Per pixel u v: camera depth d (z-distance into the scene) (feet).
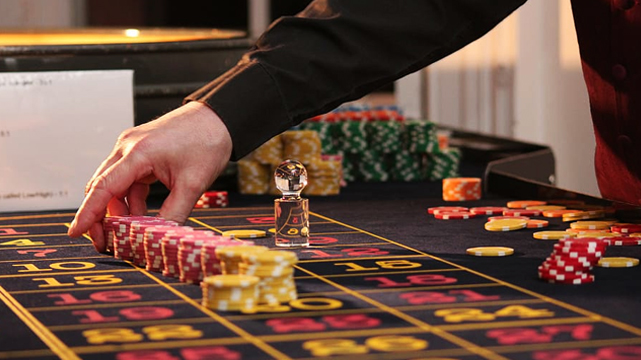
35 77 10.37
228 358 4.60
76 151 10.52
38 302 5.85
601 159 9.91
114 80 10.59
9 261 7.28
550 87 21.18
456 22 7.69
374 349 4.71
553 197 9.71
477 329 5.05
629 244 7.52
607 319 5.22
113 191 7.44
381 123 12.50
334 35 7.64
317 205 10.25
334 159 11.86
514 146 13.51
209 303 5.58
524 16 21.43
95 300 5.86
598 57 9.28
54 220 9.66
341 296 5.86
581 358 4.52
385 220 9.09
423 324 5.17
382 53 7.70
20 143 10.36
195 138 7.54
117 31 15.76
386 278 6.38
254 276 5.67
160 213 7.55
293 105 7.66
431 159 12.43
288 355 4.64
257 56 7.65
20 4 25.88
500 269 6.63
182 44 11.09
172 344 4.85
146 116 11.01
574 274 6.12
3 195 10.34
